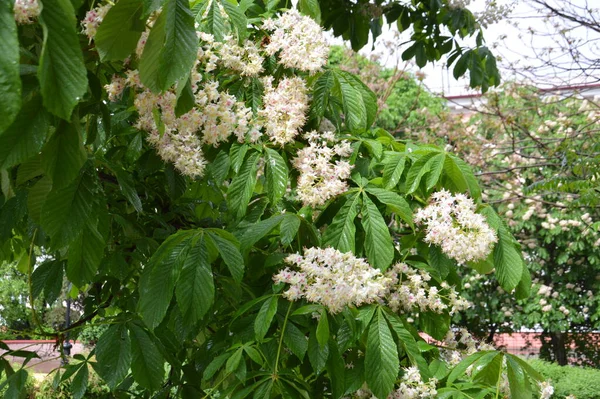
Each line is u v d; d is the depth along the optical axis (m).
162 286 1.57
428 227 1.93
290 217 1.89
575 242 9.70
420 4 4.33
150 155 2.13
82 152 1.05
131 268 2.43
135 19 1.10
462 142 7.60
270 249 2.07
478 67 4.25
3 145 0.96
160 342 1.85
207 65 1.87
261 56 2.09
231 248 1.60
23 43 1.18
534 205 8.89
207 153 2.06
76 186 1.34
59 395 4.86
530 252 10.40
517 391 1.70
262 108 2.07
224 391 1.67
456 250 1.88
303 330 1.82
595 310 10.74
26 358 1.97
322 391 1.95
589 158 4.99
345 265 1.67
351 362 1.88
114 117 2.11
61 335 2.07
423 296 2.01
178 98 1.18
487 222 1.97
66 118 0.77
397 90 10.95
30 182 1.88
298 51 1.99
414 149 2.17
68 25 0.77
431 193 2.14
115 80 1.63
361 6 4.09
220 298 2.05
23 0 0.98
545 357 11.53
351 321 1.71
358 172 2.12
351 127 2.10
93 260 1.47
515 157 8.16
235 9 1.98
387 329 1.69
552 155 5.79
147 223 2.38
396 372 1.65
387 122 10.62
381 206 2.07
